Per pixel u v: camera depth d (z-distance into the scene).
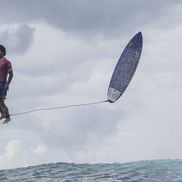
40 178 46.56
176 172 46.44
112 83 50.44
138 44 51.72
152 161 53.94
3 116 43.03
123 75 50.88
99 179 44.47
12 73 42.16
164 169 48.28
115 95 50.16
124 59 51.22
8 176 48.53
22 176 48.28
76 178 45.59
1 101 42.31
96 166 52.81
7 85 42.06
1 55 42.06
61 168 52.66
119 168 50.59
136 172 47.28
